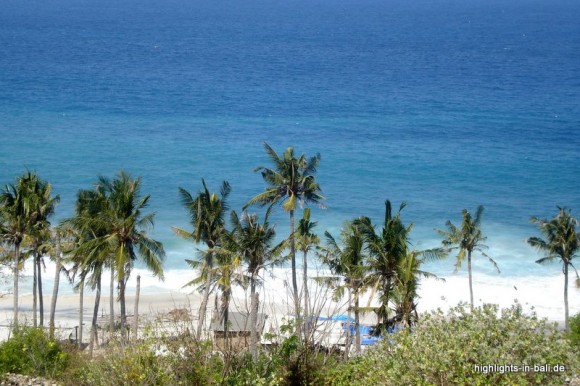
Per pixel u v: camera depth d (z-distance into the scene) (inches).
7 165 4598.9
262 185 4335.6
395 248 1808.6
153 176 4463.6
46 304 2664.9
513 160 5044.3
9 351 1248.2
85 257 1941.4
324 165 4847.4
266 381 838.5
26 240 2096.5
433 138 5703.7
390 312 1708.9
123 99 7062.0
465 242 2586.1
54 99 6904.5
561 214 2529.5
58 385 1051.3
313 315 941.2
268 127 5994.1
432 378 824.3
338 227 3575.3
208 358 866.1
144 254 1884.8
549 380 809.5
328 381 880.9
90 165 4667.8
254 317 894.4
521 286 2893.7
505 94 7810.0
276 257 2071.9
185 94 7460.6
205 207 2060.8
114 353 883.4
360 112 6712.6
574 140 5659.5
